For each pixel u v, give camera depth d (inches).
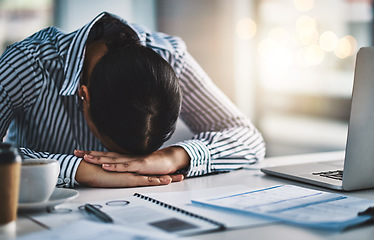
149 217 30.4
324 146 181.8
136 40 51.3
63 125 58.8
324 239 26.2
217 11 177.2
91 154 45.3
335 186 39.9
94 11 153.7
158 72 39.6
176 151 48.1
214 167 49.6
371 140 38.1
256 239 26.3
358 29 187.2
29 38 60.9
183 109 64.7
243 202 33.7
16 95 53.7
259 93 191.3
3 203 28.8
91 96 40.1
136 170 44.3
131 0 159.5
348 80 194.2
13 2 146.9
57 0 149.6
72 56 47.4
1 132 53.4
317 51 196.1
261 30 186.9
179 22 170.1
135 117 39.3
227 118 63.6
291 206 32.3
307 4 190.9
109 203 34.8
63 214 31.9
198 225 28.5
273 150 187.5
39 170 32.3
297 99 201.3
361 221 28.5
